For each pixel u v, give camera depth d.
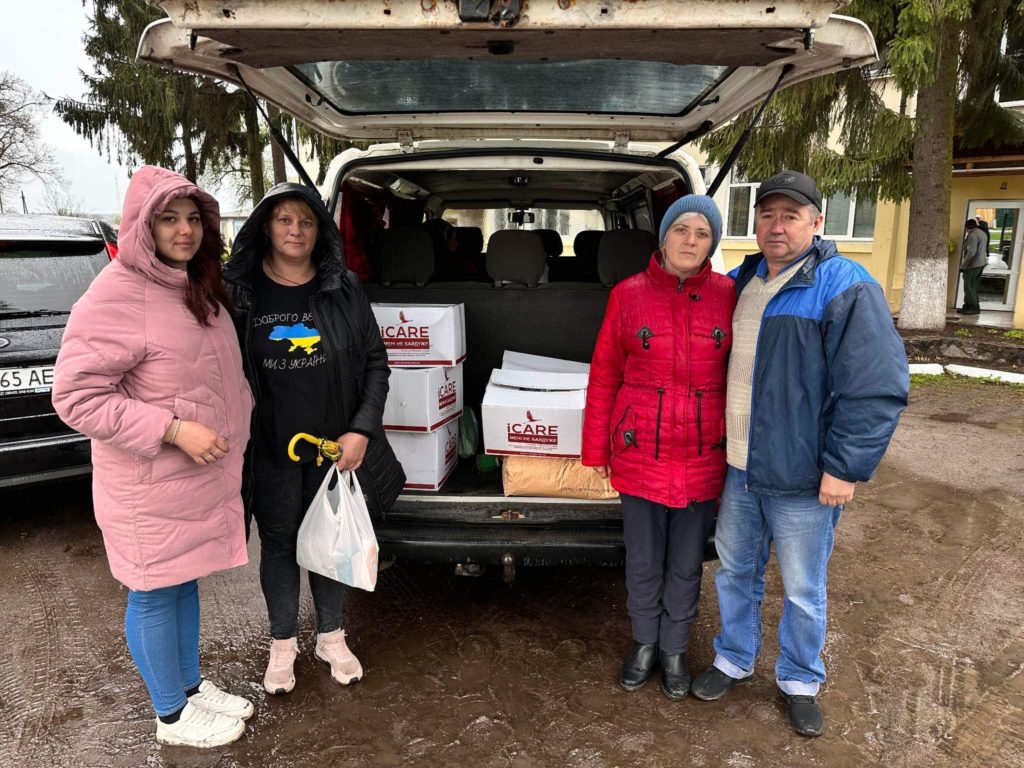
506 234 3.28
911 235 9.20
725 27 1.66
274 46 1.84
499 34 1.71
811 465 2.17
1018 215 11.83
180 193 1.88
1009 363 8.01
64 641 2.92
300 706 2.51
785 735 2.37
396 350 2.94
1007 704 2.51
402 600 3.28
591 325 3.34
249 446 2.30
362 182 3.40
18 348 3.59
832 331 2.05
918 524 4.06
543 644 2.91
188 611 2.34
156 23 1.95
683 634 2.56
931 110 8.66
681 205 2.25
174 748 2.30
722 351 2.34
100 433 1.85
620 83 2.60
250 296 2.27
